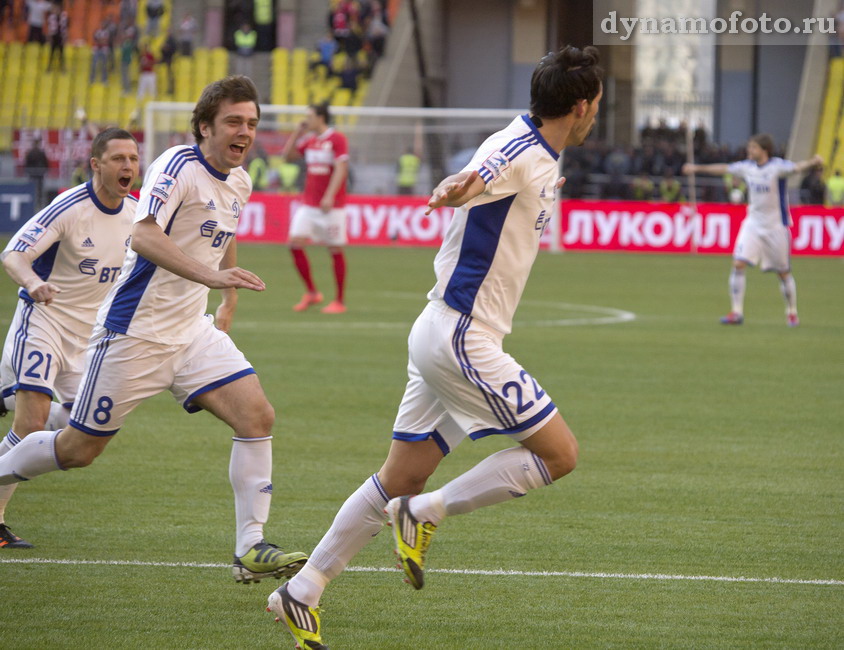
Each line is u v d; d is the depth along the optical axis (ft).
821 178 271.28
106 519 53.16
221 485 60.08
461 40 371.56
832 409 84.02
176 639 38.29
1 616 40.16
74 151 264.52
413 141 262.26
